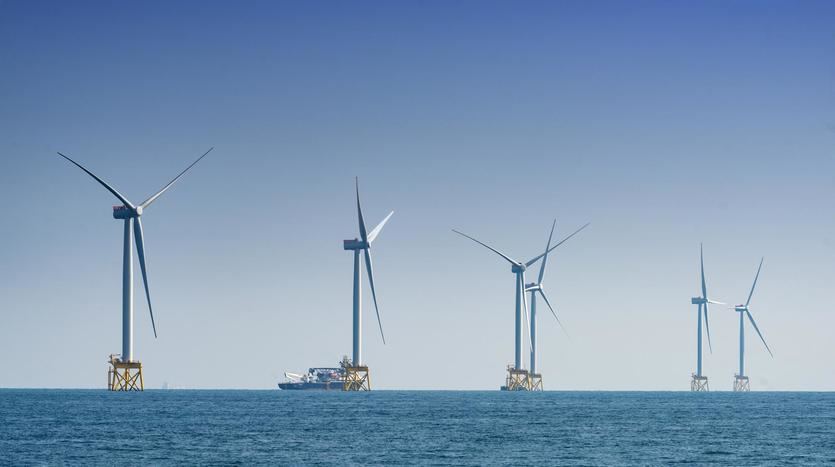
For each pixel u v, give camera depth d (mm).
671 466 132875
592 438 169000
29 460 133875
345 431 179250
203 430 180250
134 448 147750
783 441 167875
